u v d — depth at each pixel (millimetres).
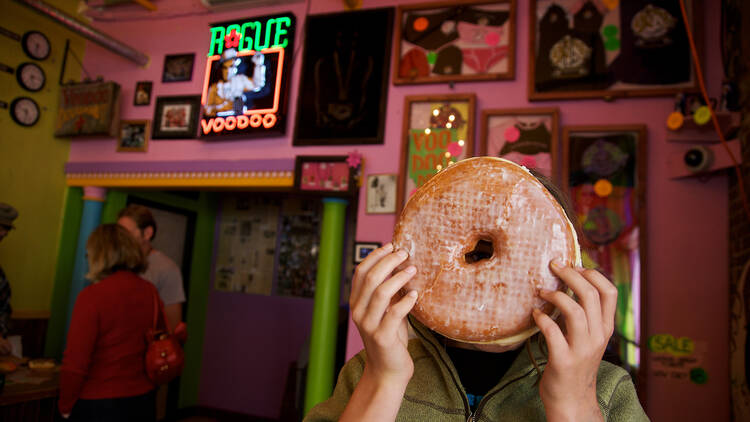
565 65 2658
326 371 2807
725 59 2385
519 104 2738
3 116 3473
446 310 658
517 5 2852
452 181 686
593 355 606
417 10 3031
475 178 678
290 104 3246
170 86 3695
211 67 3484
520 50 2797
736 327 2160
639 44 2572
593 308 607
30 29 3658
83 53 4055
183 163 3453
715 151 2262
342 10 3236
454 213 671
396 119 2961
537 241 647
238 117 3307
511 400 773
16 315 3490
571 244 660
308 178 3062
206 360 4926
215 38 3525
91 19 4074
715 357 2277
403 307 649
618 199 2469
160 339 2076
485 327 647
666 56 2520
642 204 2424
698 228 2385
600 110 2598
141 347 2039
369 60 3074
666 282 2375
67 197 3869
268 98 3246
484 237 688
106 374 1915
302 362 3379
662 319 2350
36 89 3682
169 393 4504
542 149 2617
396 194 2852
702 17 2506
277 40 3307
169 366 2055
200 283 4961
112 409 1895
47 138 3775
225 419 4703
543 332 605
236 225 5125
